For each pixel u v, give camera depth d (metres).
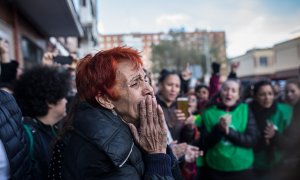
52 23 6.83
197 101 4.46
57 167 1.34
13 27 5.28
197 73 9.39
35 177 1.45
